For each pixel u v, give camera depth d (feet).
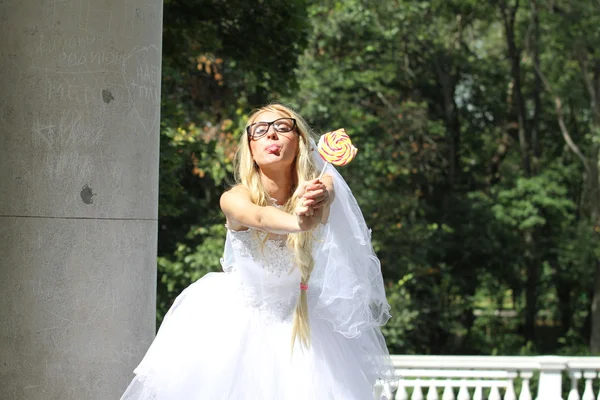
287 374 12.50
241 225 12.74
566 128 93.40
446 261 86.28
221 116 54.08
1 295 12.90
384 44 75.51
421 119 75.20
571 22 78.95
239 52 40.11
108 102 13.23
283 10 38.91
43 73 13.02
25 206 12.91
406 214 77.71
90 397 13.03
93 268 13.05
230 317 12.99
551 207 84.33
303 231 11.53
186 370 12.71
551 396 24.12
